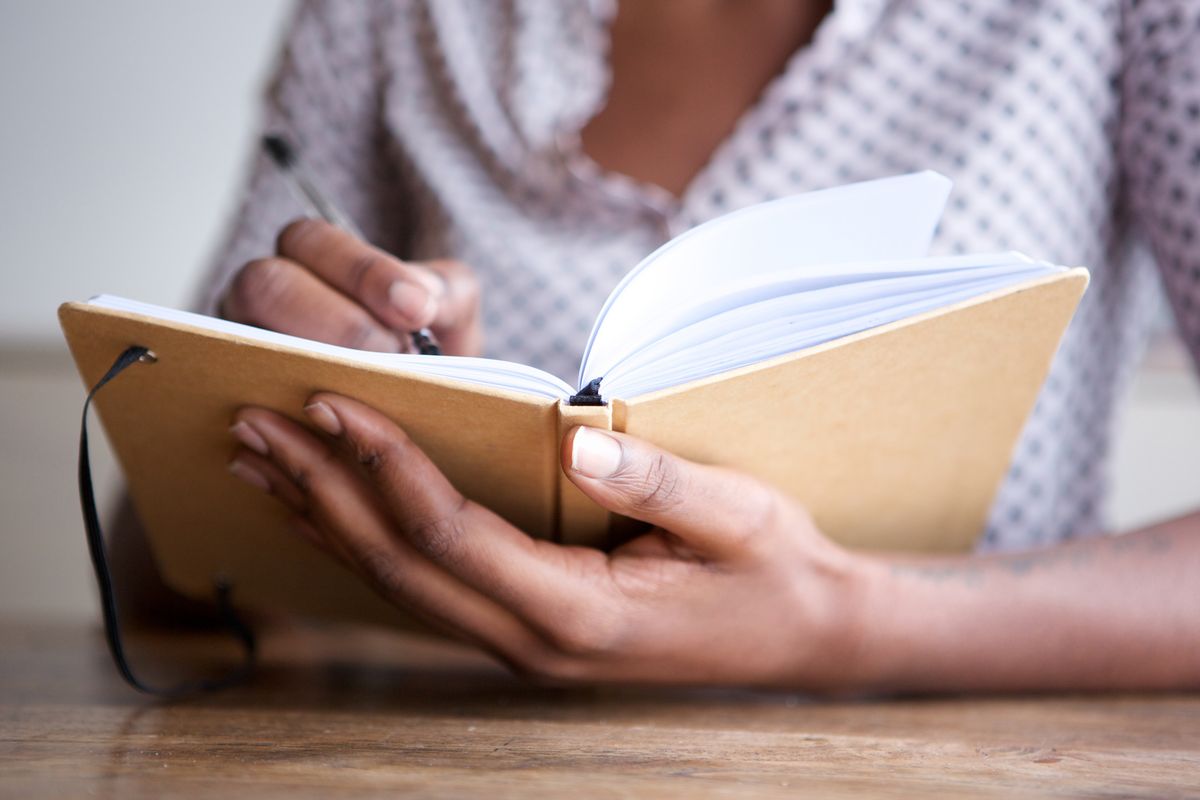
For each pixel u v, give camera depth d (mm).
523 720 521
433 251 1103
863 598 555
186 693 596
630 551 511
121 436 573
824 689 585
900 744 466
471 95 1129
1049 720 547
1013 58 959
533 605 501
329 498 507
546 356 1028
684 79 1051
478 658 852
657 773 392
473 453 499
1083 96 959
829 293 482
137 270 2246
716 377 459
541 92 1092
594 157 1068
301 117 1227
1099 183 973
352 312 584
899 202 527
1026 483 938
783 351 475
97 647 831
